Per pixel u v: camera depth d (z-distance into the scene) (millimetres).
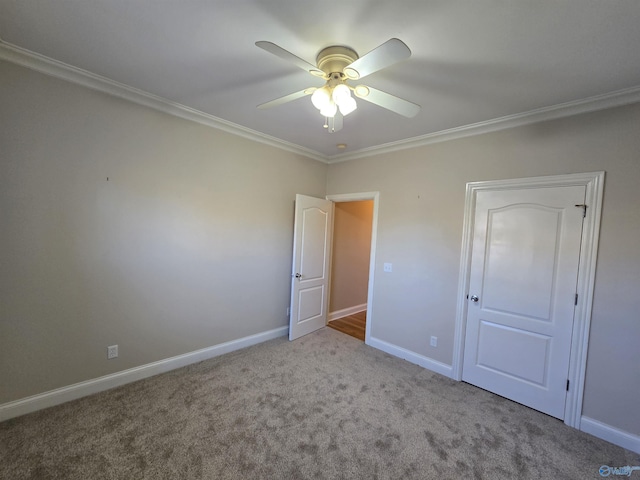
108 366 2443
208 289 3051
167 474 1647
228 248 3191
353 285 5070
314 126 2982
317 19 1477
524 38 1535
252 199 3371
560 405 2291
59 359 2203
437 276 3021
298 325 3805
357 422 2156
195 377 2703
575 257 2229
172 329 2812
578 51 1615
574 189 2230
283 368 2951
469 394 2613
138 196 2512
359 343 3688
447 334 2941
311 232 3902
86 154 2229
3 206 1931
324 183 4184
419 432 2078
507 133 2574
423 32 1531
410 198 3262
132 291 2533
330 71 1746
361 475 1692
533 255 2432
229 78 2125
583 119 2193
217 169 3037
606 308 2096
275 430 2031
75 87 2154
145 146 2529
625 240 2023
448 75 1922
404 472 1729
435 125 2777
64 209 2156
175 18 1510
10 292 1985
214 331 3139
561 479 1729
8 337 1996
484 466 1798
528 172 2455
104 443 1854
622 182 2035
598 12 1321
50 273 2125
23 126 1969
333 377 2811
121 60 1937
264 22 1518
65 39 1734
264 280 3576
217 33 1624
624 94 1992
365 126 2861
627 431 2012
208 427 2035
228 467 1708
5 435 1880
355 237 5027
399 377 2865
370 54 1282
